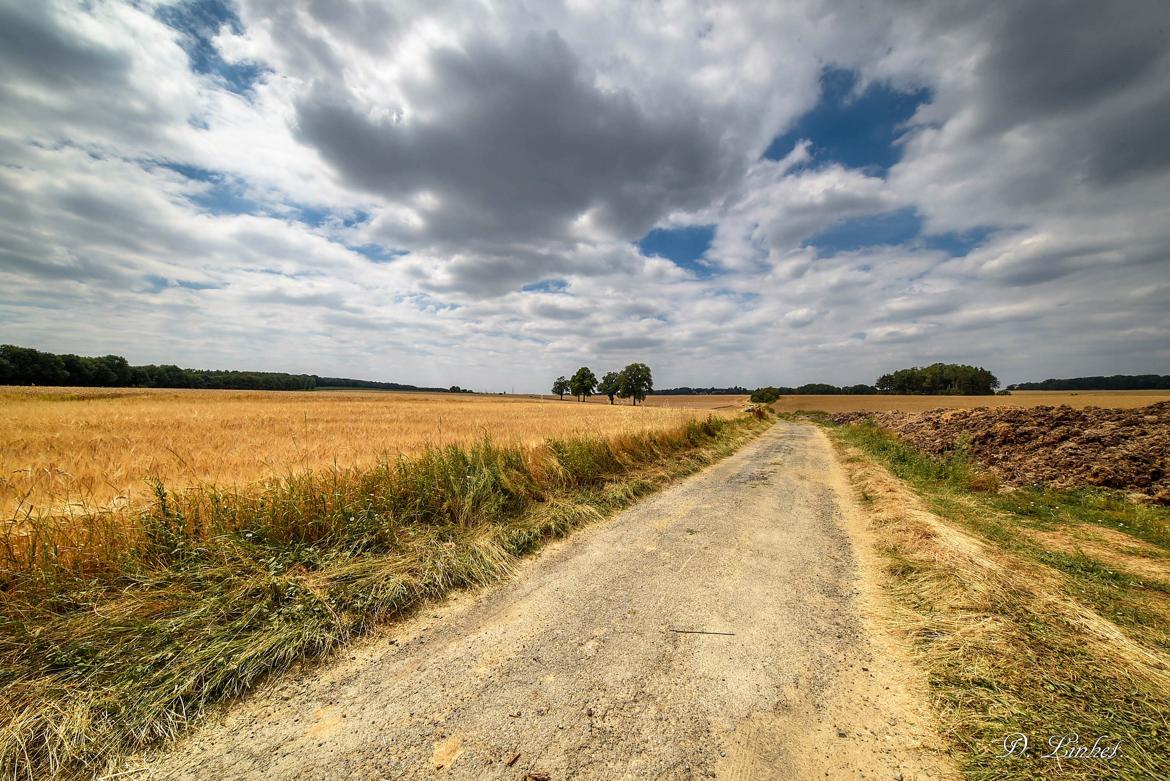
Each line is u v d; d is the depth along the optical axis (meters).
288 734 2.37
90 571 3.35
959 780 2.02
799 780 2.04
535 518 6.05
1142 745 2.14
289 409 28.75
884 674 2.87
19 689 2.43
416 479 5.66
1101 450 9.23
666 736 2.31
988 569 4.11
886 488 8.23
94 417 17.77
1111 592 3.91
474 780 2.04
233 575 3.55
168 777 2.10
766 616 3.65
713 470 11.19
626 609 3.77
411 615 3.71
